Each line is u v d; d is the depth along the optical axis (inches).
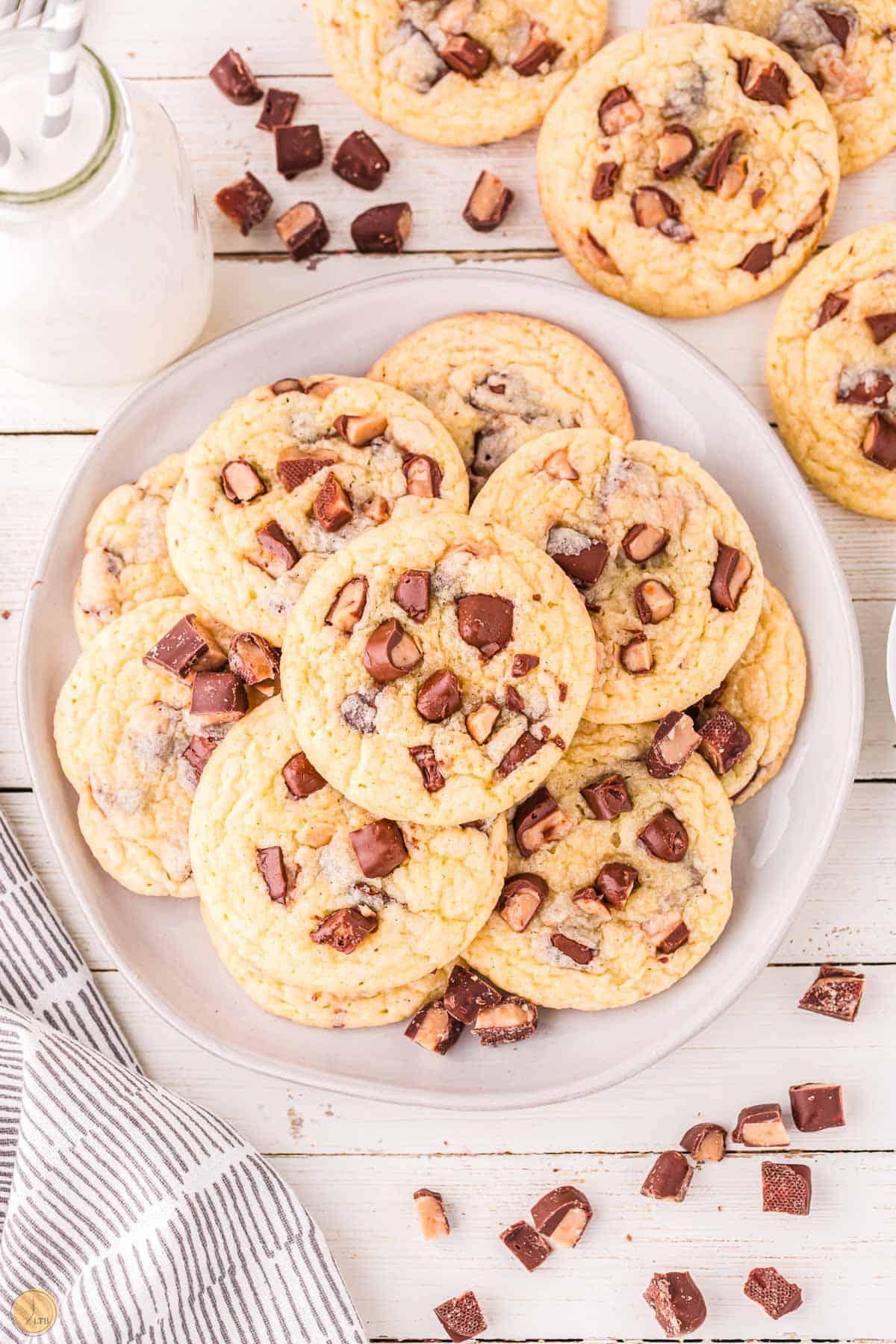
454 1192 28.5
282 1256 28.0
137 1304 27.7
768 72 27.5
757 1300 28.3
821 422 28.0
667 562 27.1
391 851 26.6
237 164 28.7
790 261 28.0
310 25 28.7
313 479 27.2
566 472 27.1
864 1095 28.5
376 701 26.4
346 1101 28.5
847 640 27.4
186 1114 28.0
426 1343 28.5
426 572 26.6
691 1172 28.4
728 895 27.4
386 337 28.2
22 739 27.5
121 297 26.5
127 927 27.9
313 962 26.8
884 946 28.5
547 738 26.5
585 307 27.8
